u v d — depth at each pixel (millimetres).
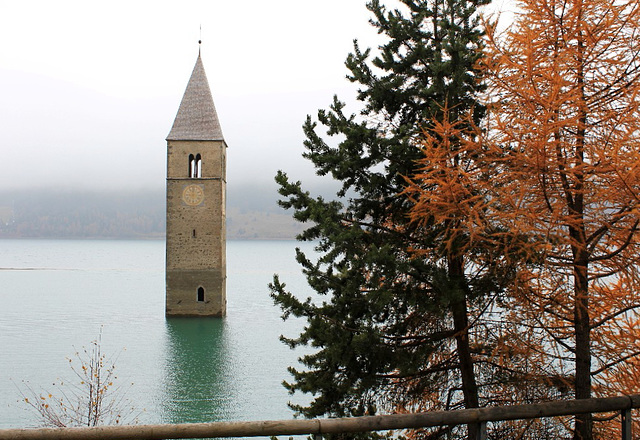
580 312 9805
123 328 65688
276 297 12016
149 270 195750
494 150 8969
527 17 9438
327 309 11758
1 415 32219
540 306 10109
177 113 72562
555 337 10508
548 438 11516
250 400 36312
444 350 12898
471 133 9875
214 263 71250
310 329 11414
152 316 75812
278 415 33125
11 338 59438
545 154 8445
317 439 7180
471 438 8094
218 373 43812
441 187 9055
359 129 12273
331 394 11891
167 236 71188
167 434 6953
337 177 12750
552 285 10180
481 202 9102
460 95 11859
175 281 71312
